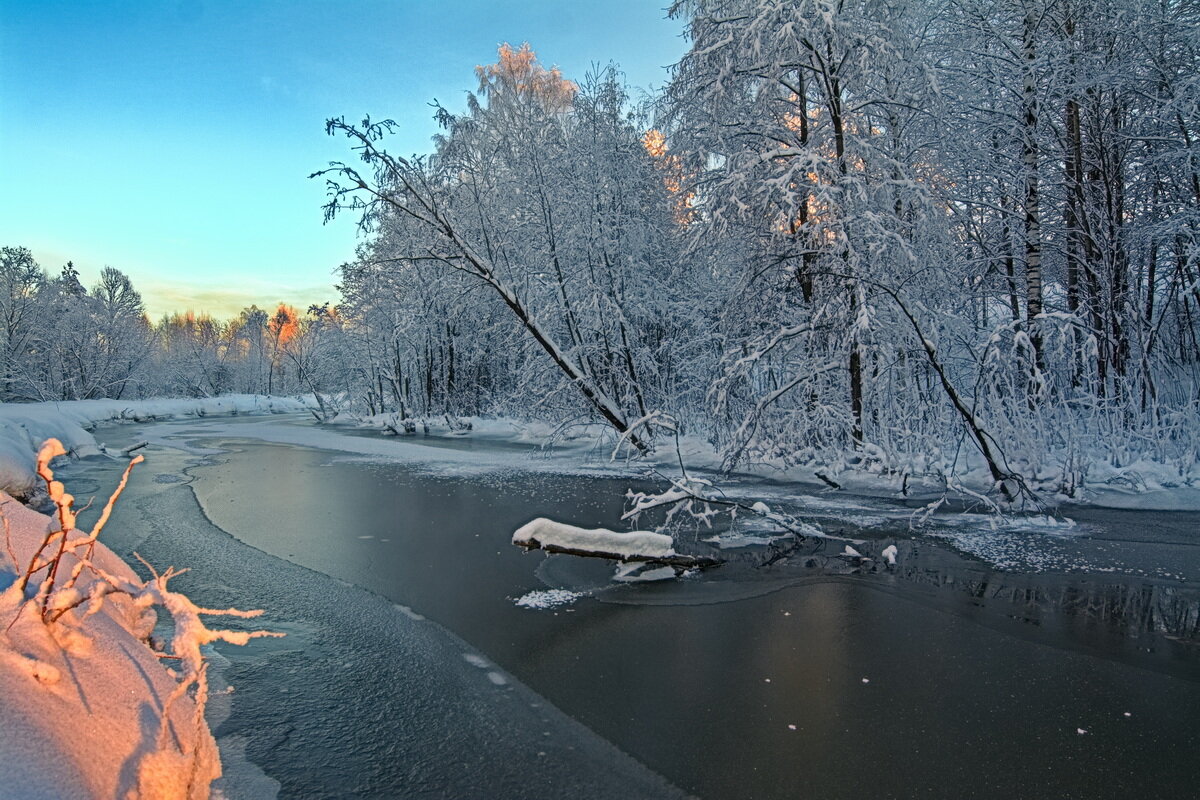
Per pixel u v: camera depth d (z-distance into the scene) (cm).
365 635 568
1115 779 355
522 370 2112
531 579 717
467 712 437
